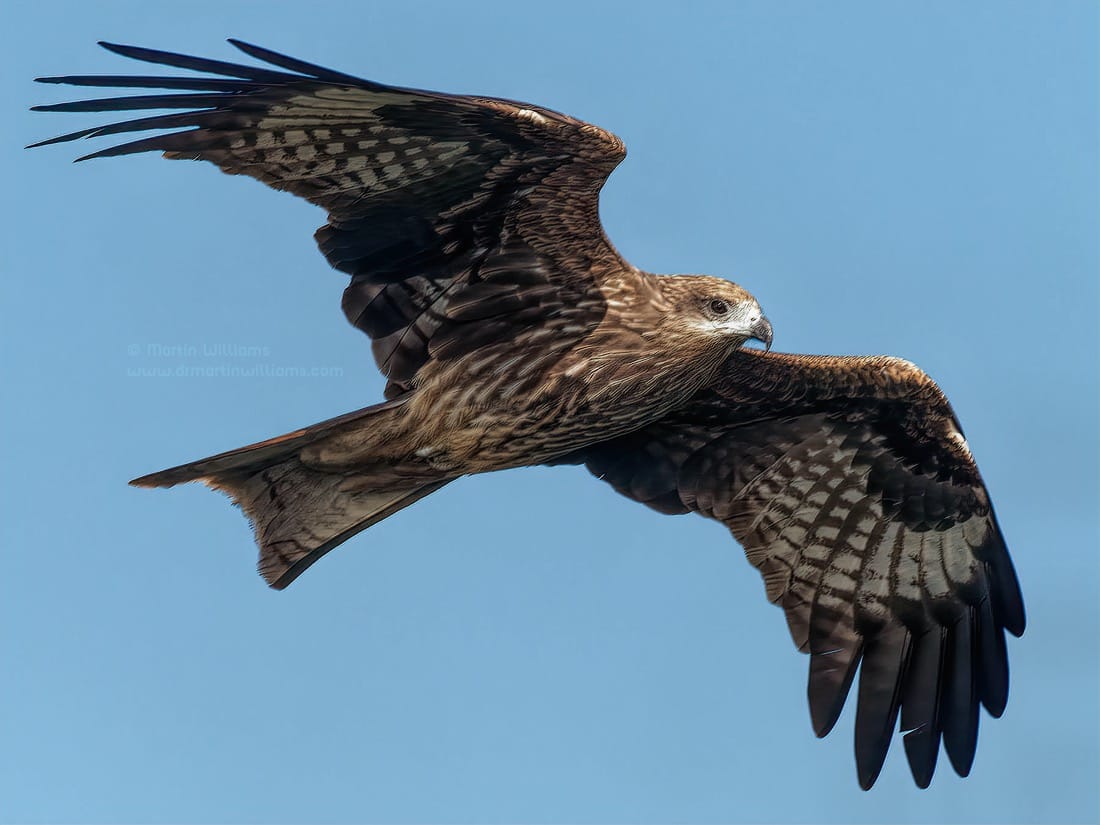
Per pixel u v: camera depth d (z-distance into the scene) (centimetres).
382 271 1325
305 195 1283
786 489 1552
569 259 1336
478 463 1400
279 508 1366
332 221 1298
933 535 1542
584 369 1369
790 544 1566
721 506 1555
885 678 1546
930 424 1498
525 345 1360
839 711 1540
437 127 1231
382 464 1369
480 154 1253
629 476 1544
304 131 1241
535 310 1353
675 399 1409
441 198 1288
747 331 1379
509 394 1362
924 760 1530
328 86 1196
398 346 1348
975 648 1544
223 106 1227
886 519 1548
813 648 1555
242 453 1309
